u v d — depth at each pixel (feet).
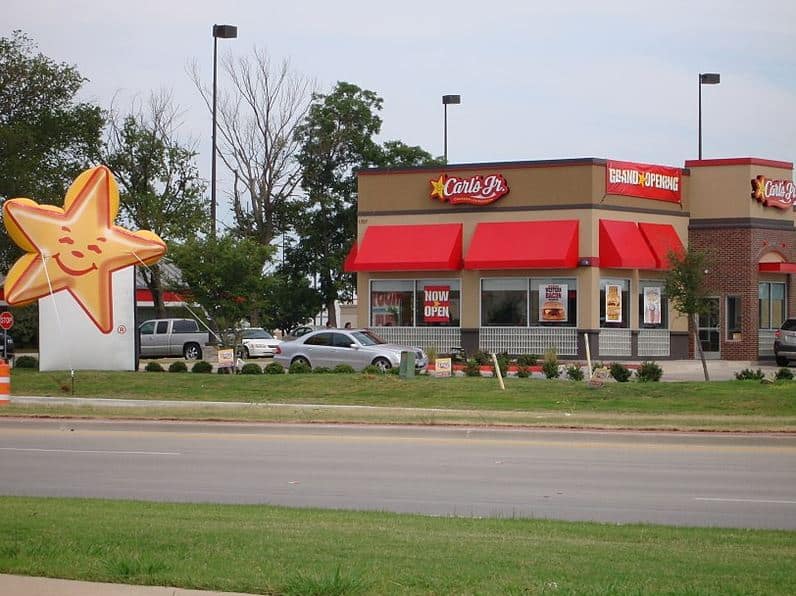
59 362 119.85
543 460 67.31
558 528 41.57
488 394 104.06
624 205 150.30
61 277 119.14
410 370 112.37
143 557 33.50
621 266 146.00
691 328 157.17
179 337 173.27
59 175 214.69
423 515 45.57
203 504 48.16
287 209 218.59
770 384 104.01
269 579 30.71
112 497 52.13
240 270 129.39
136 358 122.42
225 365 122.52
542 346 149.28
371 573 31.45
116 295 120.57
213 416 93.04
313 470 62.34
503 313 152.05
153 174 217.36
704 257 124.77
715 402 97.76
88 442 77.20
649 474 61.16
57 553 34.22
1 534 37.52
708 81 221.46
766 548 37.35
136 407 99.35
